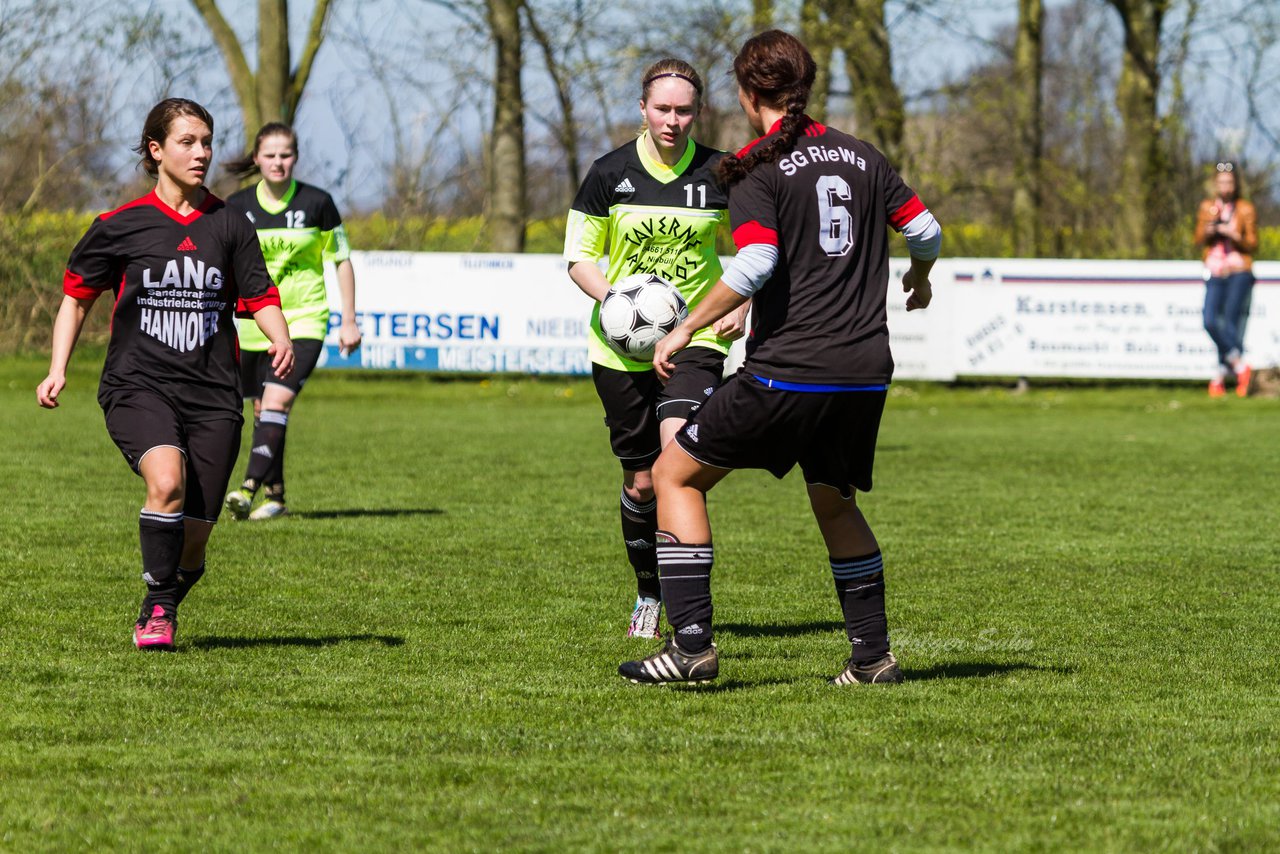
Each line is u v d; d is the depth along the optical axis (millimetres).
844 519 14094
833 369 12805
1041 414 55469
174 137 15273
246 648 16188
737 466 13531
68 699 13578
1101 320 57375
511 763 11391
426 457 38906
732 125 72438
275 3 68188
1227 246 56750
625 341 16750
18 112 66938
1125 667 15484
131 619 17672
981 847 9352
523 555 23422
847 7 70188
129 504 28359
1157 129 75938
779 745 11906
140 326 15469
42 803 10336
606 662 15617
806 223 12844
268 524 26578
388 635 17109
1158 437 46344
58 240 66688
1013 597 20156
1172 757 11586
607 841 9461
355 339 28438
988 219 76875
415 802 10352
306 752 11719
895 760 11453
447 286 57594
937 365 58406
